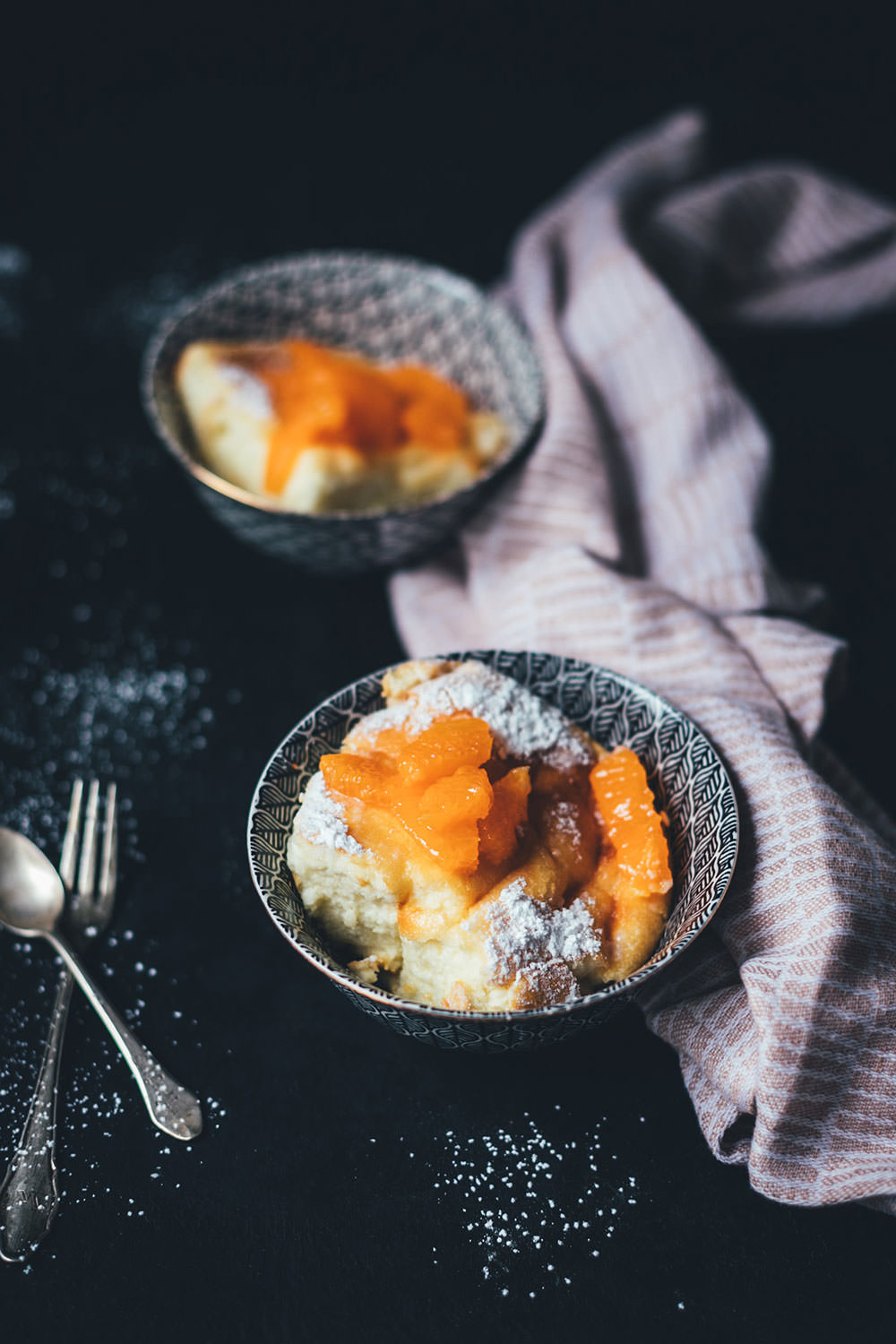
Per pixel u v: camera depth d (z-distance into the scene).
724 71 0.96
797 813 0.55
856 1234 0.52
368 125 0.93
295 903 0.54
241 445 0.68
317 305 0.74
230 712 0.65
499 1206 0.53
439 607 0.66
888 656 0.67
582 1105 0.54
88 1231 0.52
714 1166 0.53
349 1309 0.51
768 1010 0.52
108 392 0.78
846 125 0.92
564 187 0.89
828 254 0.80
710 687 0.61
